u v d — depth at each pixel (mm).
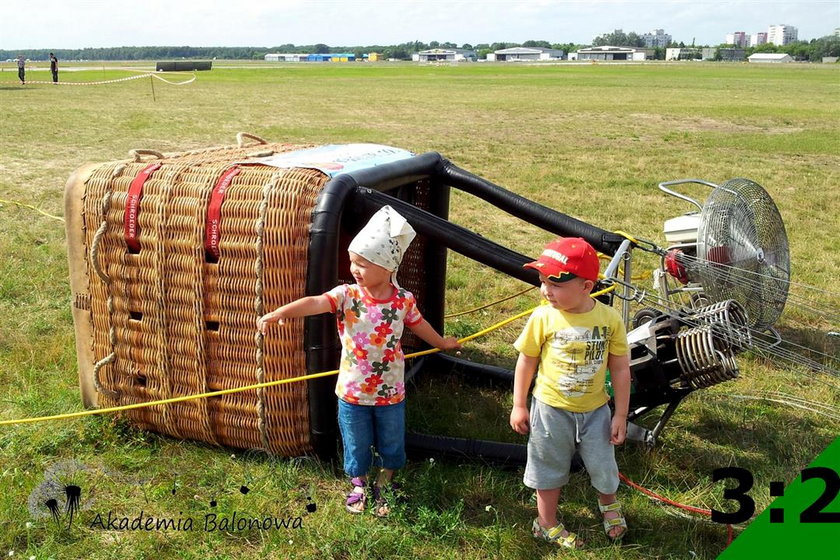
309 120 26812
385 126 25156
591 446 3820
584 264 3611
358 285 3953
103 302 4715
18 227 10234
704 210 6070
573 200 13164
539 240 10625
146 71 76812
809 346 6953
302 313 3881
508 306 7867
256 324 4391
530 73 79812
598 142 21641
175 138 21062
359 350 3939
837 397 5867
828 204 13109
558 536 3939
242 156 5164
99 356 4836
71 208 4777
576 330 3721
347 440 4086
